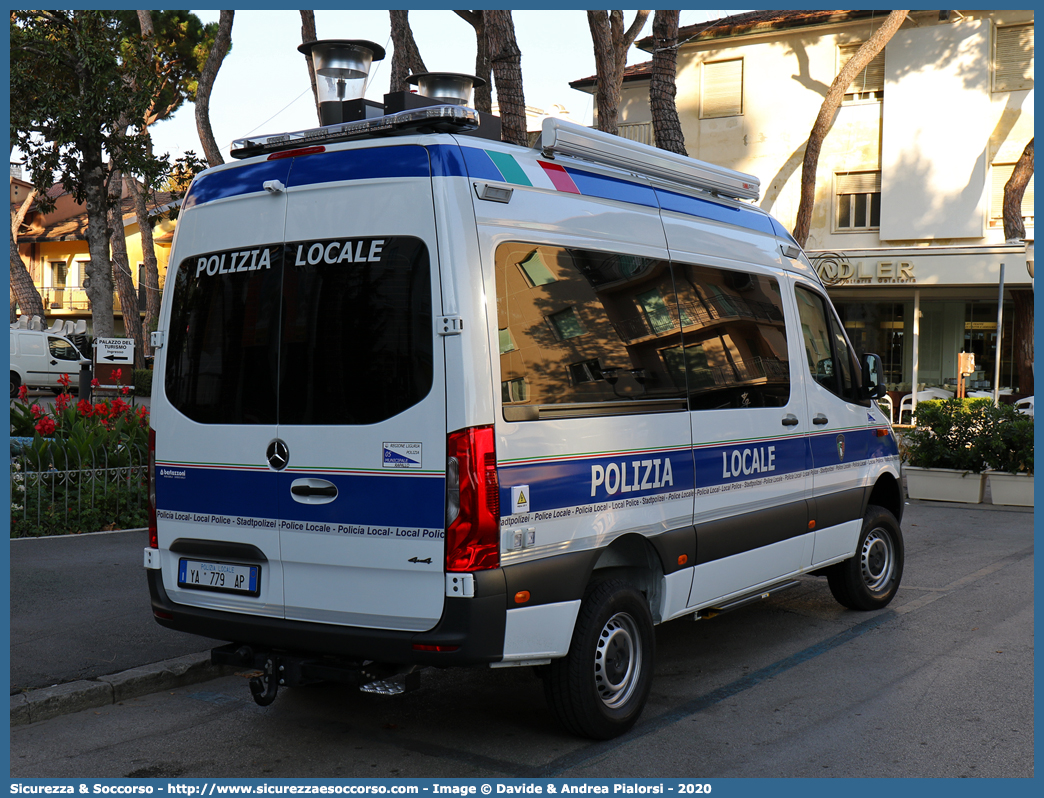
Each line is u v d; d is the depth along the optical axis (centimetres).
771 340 618
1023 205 2302
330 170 443
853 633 665
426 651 403
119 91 1380
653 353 509
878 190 2477
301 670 433
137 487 947
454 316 405
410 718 502
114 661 549
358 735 477
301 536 436
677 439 517
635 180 532
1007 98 2323
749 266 612
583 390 458
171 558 483
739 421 570
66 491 888
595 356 470
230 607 460
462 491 400
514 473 417
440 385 406
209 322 473
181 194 1617
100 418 1047
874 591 727
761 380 598
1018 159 2239
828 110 2194
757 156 2598
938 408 1312
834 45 2500
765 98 2583
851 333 2569
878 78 2456
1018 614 713
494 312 418
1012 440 1248
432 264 411
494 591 404
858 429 706
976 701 520
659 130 1262
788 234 677
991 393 2352
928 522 1133
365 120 440
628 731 479
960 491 1278
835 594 721
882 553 740
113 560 774
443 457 403
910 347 2509
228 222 473
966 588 799
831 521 665
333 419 429
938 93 2377
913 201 2406
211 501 464
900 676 565
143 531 902
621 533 474
